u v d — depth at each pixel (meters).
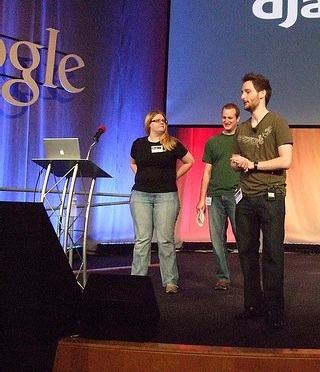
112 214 7.54
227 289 4.62
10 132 6.66
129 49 7.62
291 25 6.54
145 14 7.70
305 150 7.86
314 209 7.81
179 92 6.79
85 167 4.27
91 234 7.34
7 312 2.63
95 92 7.36
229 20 6.70
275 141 3.41
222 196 4.66
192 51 6.78
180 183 7.93
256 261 3.56
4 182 6.64
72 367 2.75
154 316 2.93
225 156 4.70
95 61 7.35
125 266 6.11
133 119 7.65
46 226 2.64
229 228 7.82
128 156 7.64
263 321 3.44
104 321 2.89
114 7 7.50
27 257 2.61
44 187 4.22
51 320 2.75
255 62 6.62
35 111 6.86
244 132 3.54
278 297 3.33
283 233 3.40
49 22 6.95
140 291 2.92
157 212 4.48
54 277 2.78
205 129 7.93
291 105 6.51
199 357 2.62
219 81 6.71
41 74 6.89
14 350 2.63
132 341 2.86
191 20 6.79
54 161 4.17
